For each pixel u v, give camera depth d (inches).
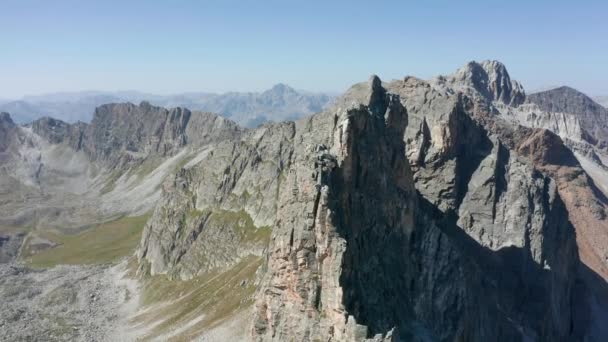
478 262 6087.6
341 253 3152.1
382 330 3228.3
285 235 3324.3
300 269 3255.4
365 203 3929.6
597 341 7204.7
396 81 7554.1
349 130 3804.1
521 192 6599.4
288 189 3491.6
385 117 5369.1
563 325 6692.9
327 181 3422.7
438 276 4606.3
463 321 4451.3
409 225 4640.8
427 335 3759.8
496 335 5172.2
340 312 3061.0
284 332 3275.1
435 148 6579.7
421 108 6865.2
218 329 5128.0
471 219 6456.7
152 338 6087.6
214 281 7253.9
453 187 6471.5
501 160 6963.6
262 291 3501.5
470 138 6948.8
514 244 6264.8
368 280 3523.6
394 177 4608.8
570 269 7303.2
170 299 7687.0
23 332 7529.5
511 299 5949.8
